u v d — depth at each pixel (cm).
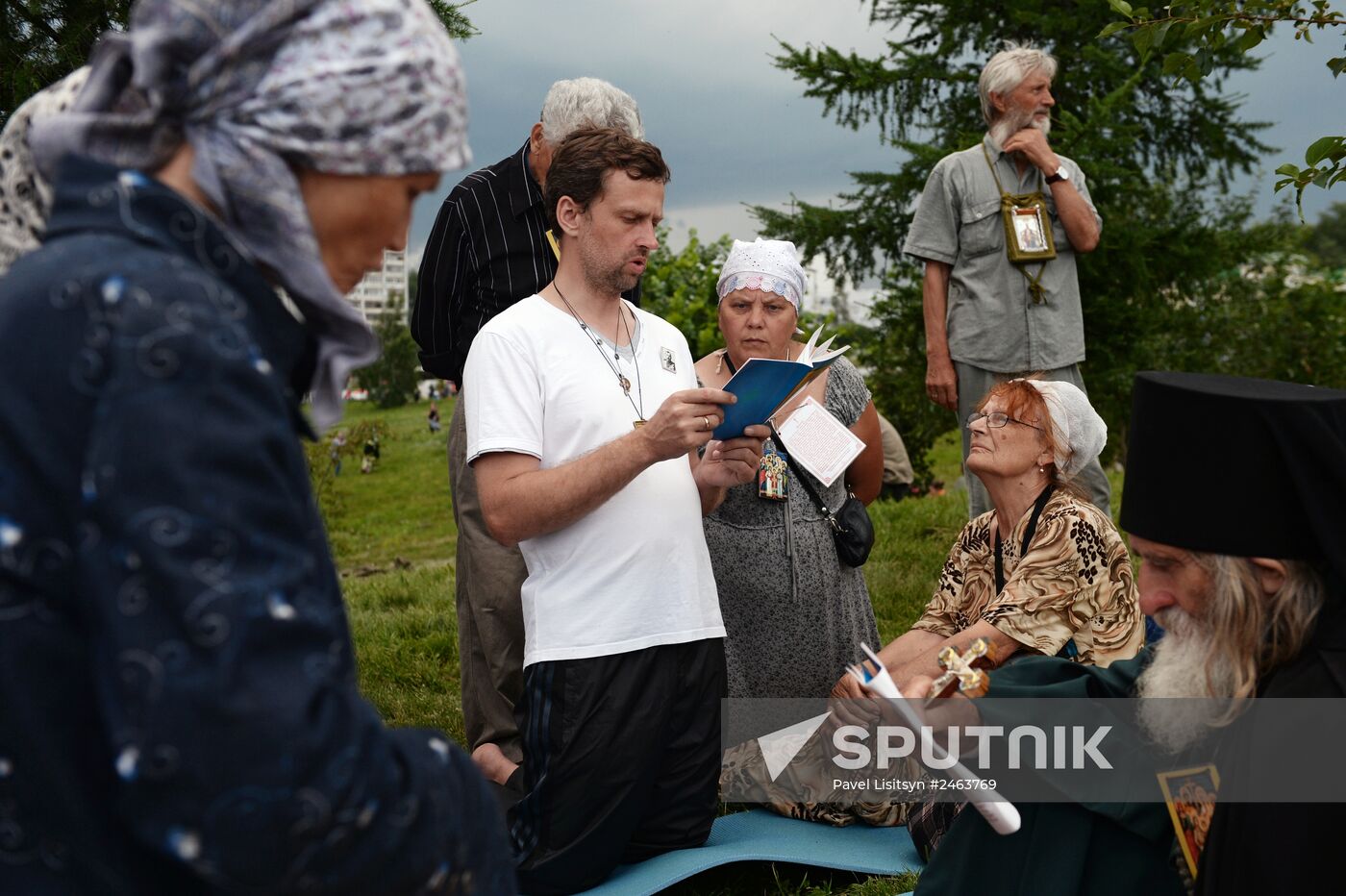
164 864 122
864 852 359
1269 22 347
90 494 110
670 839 344
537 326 323
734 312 416
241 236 132
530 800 322
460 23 477
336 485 2300
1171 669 208
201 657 109
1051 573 323
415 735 134
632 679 320
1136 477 204
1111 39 1155
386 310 5547
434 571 846
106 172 125
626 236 322
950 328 565
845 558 410
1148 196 1147
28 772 115
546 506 306
